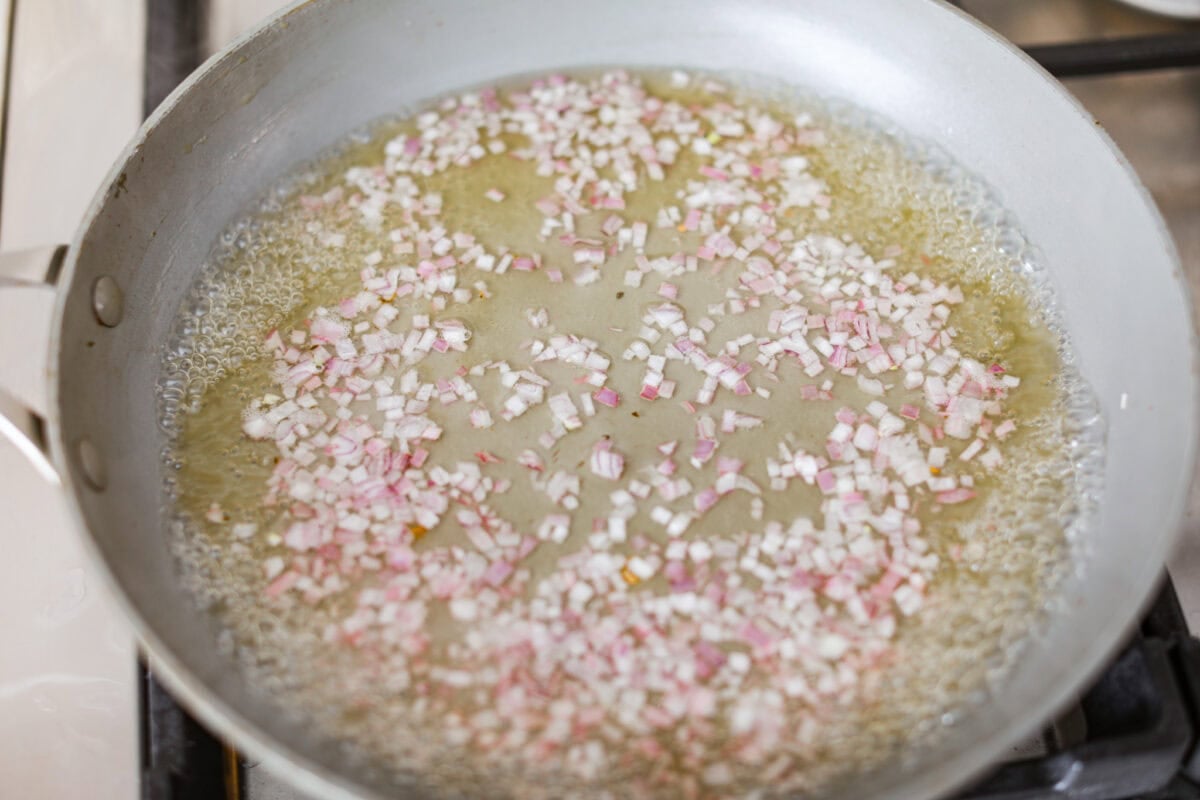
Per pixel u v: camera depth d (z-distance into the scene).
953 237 0.50
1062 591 0.44
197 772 0.41
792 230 0.50
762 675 0.43
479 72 0.53
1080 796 0.40
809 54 0.53
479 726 0.42
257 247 0.50
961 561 0.44
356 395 0.47
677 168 0.52
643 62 0.54
